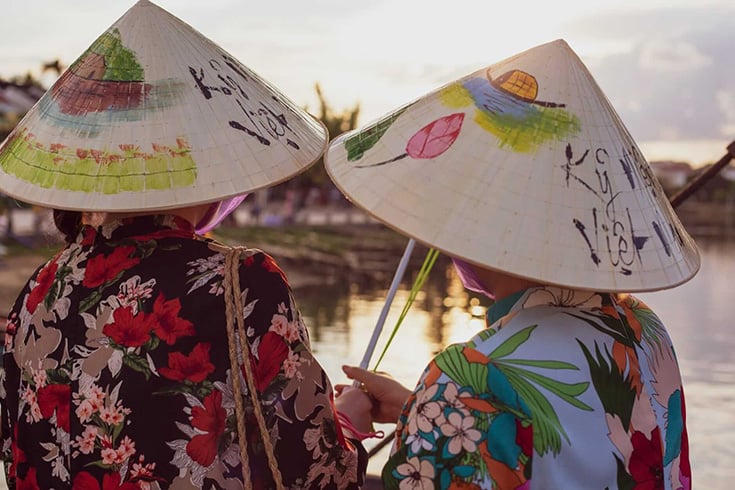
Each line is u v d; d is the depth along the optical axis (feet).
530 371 3.94
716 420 31.35
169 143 4.54
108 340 4.57
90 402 4.57
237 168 4.59
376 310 61.98
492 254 3.87
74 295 4.68
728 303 65.10
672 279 3.96
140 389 4.49
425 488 3.87
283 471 4.64
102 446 4.56
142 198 4.45
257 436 4.60
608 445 3.95
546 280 3.83
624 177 4.05
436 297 70.28
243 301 4.57
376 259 96.89
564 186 3.95
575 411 3.92
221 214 5.18
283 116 4.94
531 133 4.04
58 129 4.62
